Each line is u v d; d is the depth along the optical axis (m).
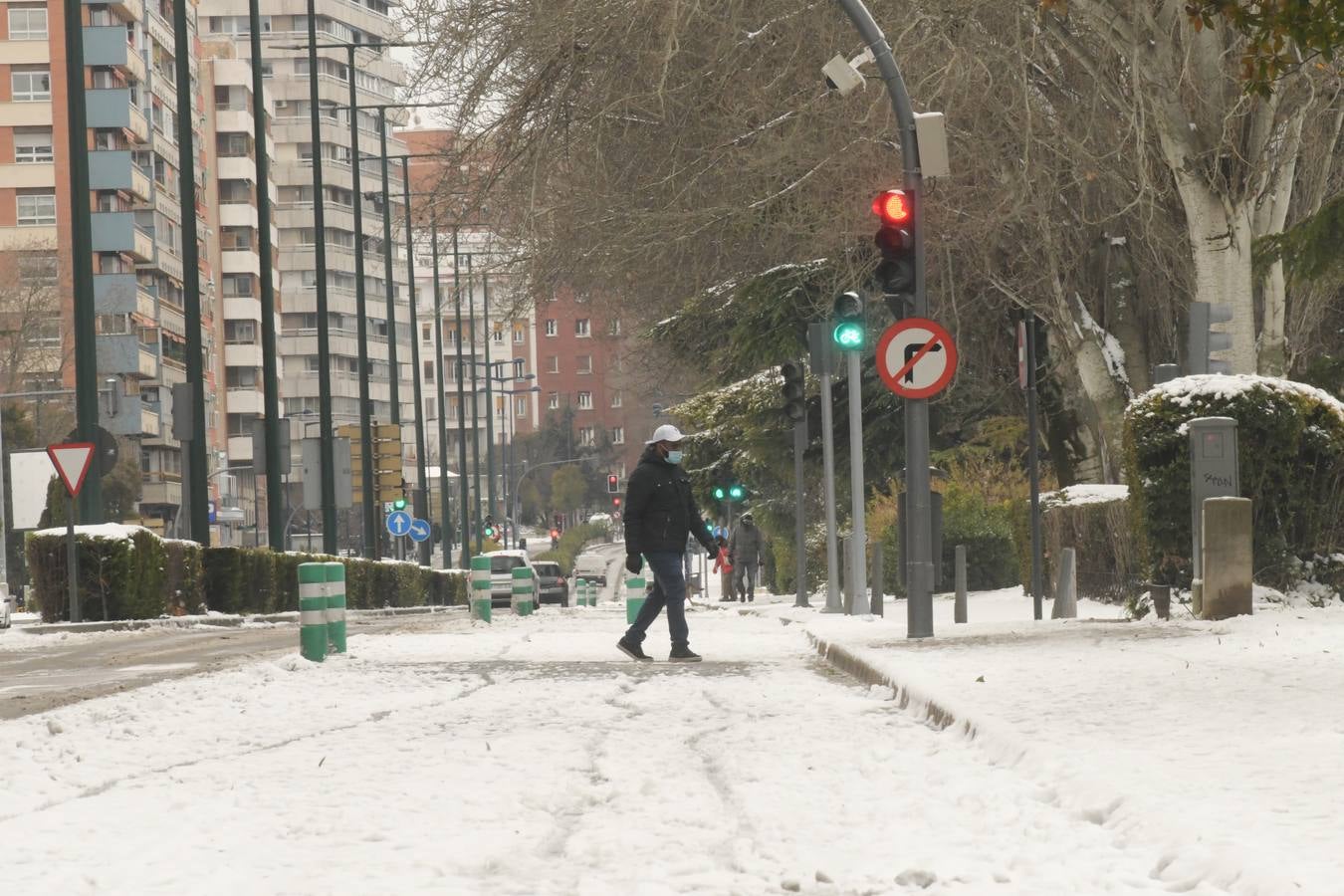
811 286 40.34
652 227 34.38
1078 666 14.84
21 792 9.34
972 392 42.94
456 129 33.25
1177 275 32.72
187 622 38.19
